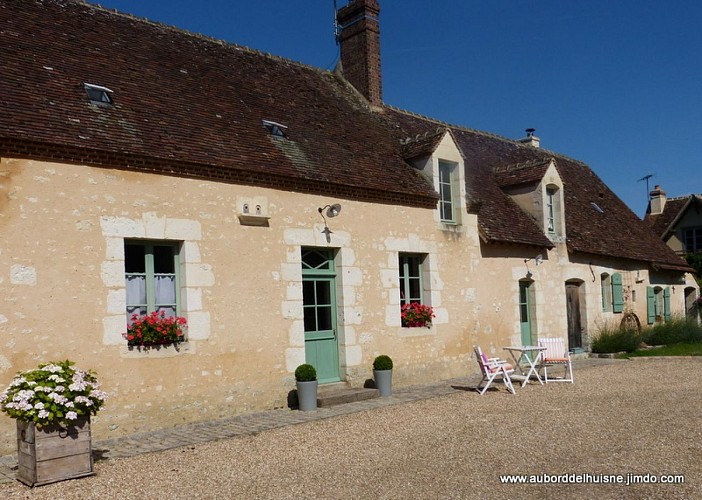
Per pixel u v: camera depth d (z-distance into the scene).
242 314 9.04
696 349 16.36
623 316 17.81
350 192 10.59
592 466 6.08
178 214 8.47
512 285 13.95
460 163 12.86
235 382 8.90
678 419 8.11
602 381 11.62
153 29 11.47
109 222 7.84
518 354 13.91
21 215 7.18
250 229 9.23
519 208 15.18
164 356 8.20
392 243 11.31
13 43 8.66
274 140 10.33
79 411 5.98
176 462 6.54
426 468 6.13
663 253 20.19
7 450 6.93
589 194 19.95
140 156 8.09
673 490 5.34
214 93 10.62
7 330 7.00
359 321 10.66
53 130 7.52
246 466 6.34
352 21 15.06
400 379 11.31
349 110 13.66
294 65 14.11
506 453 6.63
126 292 8.15
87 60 9.30
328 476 5.94
